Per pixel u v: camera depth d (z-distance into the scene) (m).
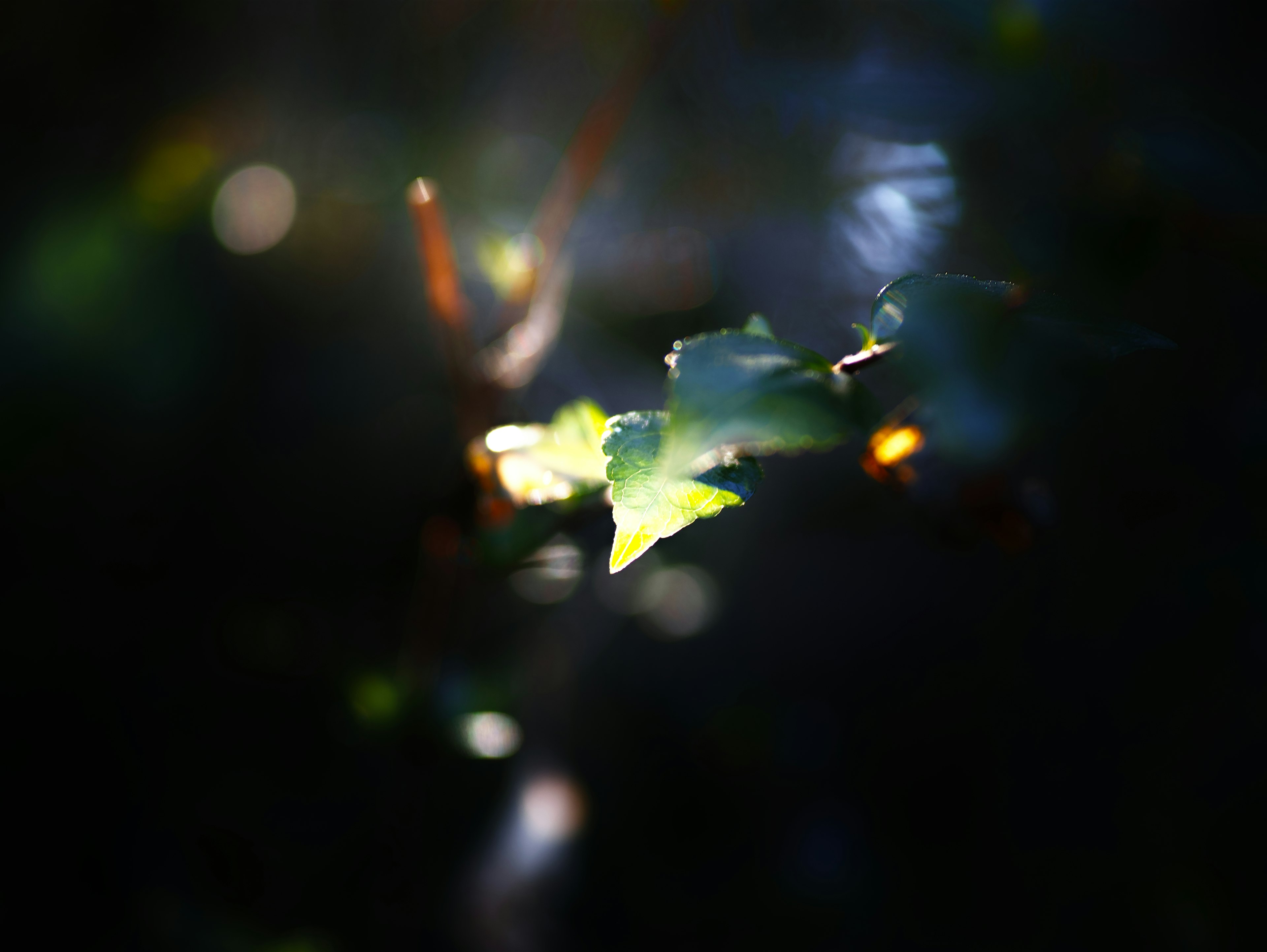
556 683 0.64
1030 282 0.44
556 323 0.49
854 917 0.61
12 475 0.59
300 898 0.57
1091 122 0.43
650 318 0.59
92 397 0.60
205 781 0.60
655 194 0.58
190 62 0.60
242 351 0.63
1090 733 0.58
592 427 0.35
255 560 0.64
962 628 0.64
